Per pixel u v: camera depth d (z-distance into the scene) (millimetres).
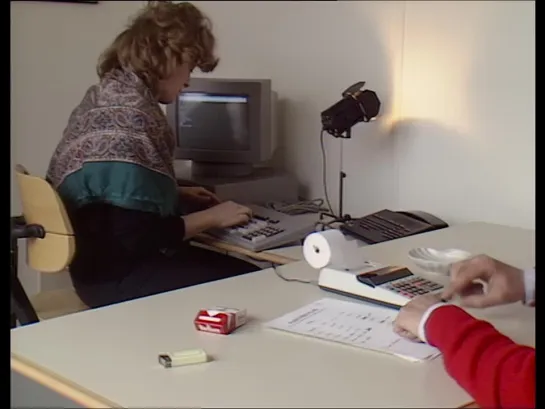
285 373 1213
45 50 3223
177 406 1102
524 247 2102
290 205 2689
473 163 2461
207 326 1394
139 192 2217
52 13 3217
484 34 2379
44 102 3256
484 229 2328
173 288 2311
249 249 2271
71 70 3311
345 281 1602
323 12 2807
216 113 2748
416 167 2609
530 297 1347
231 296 1620
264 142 2764
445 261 1856
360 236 2270
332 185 2865
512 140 2359
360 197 2783
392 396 1133
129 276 2314
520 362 1089
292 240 2330
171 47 2355
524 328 1410
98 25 3365
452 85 2479
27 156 3244
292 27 2924
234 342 1346
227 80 2740
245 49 3125
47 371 1225
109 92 2293
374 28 2652
